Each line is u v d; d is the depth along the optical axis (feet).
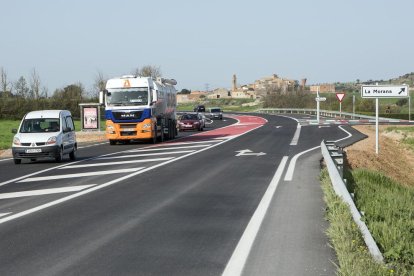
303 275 21.44
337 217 29.37
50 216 34.01
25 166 67.62
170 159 71.56
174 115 126.41
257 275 21.48
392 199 39.75
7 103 204.03
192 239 27.55
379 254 22.08
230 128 165.68
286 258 23.94
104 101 102.42
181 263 23.21
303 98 356.38
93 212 35.22
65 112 77.92
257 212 34.73
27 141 69.62
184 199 40.01
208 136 127.95
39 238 27.96
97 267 22.61
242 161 68.44
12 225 31.35
